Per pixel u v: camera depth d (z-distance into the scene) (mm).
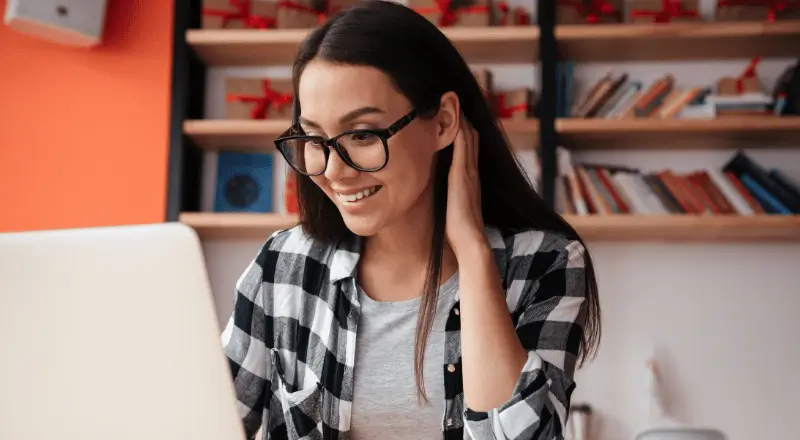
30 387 668
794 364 3088
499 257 1219
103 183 3125
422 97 1069
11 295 670
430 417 1124
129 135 3139
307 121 1045
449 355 1129
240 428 700
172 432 687
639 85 3027
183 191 3125
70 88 3186
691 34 2928
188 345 691
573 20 3031
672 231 2994
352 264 1185
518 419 981
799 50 3066
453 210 1119
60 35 3055
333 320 1181
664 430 1884
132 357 681
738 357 3105
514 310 1186
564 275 1179
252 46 3137
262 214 3006
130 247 685
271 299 1252
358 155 1028
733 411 3082
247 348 1239
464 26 3035
